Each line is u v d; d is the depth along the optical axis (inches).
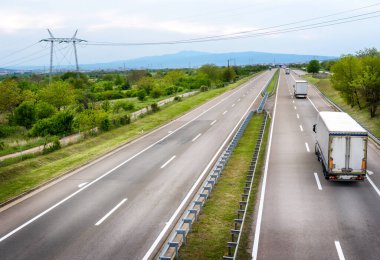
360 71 1749.5
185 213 644.1
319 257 480.1
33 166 1054.4
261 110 1839.3
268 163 965.8
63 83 2493.8
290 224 587.2
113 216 643.5
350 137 756.0
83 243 542.6
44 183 862.5
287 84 3572.8
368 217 607.5
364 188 759.1
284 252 497.0
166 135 1432.1
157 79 4785.9
